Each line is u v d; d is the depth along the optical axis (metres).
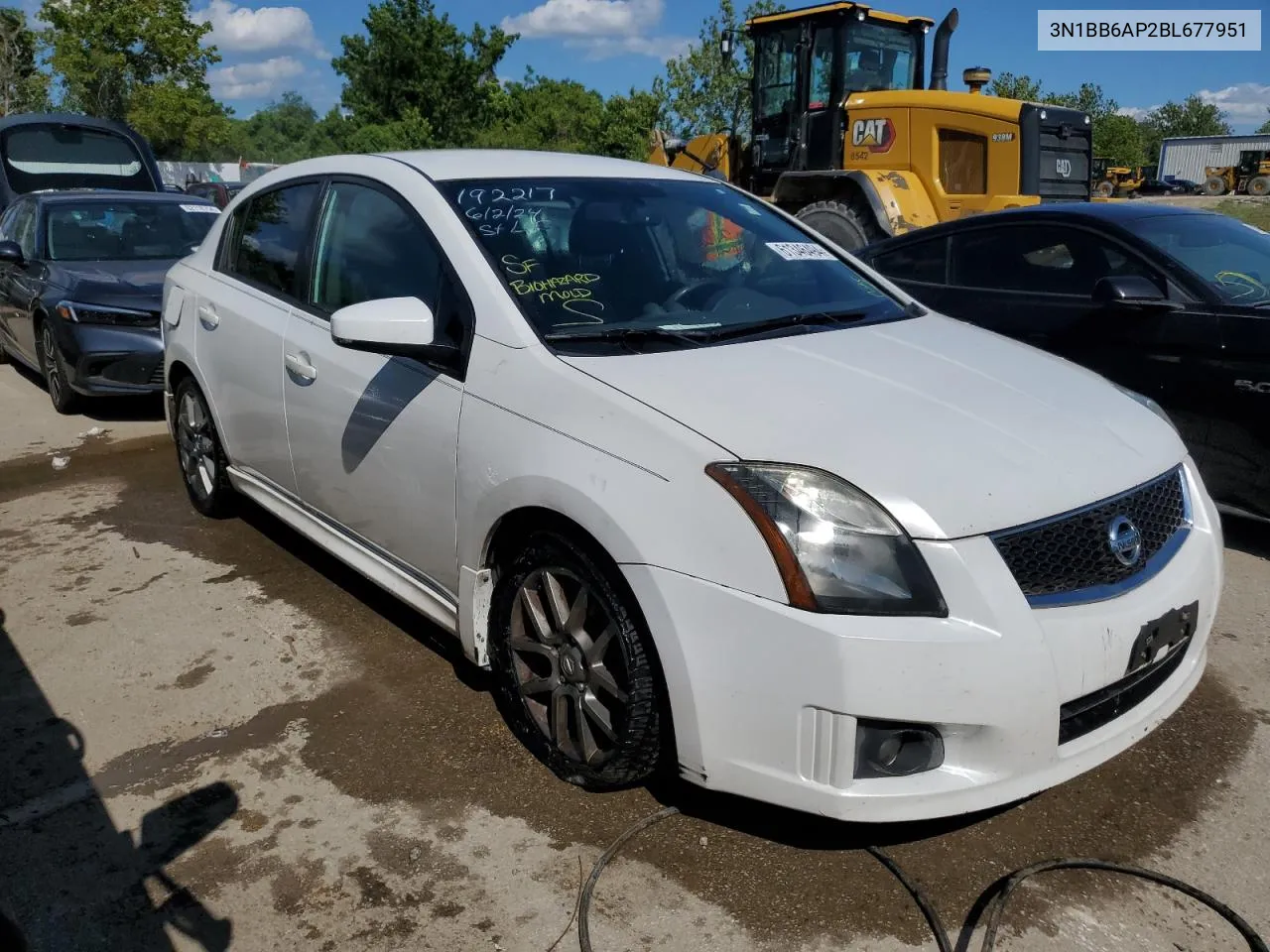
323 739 3.14
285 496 4.05
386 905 2.45
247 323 4.08
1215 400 4.36
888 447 2.39
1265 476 4.27
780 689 2.26
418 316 2.95
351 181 3.72
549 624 2.84
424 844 2.66
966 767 2.29
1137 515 2.56
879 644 2.18
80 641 3.80
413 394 3.13
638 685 2.54
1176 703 2.66
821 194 10.68
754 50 11.36
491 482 2.81
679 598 2.37
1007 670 2.22
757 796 2.36
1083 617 2.33
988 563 2.26
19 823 2.77
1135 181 55.72
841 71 10.41
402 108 43.34
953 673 2.20
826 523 2.26
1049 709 2.28
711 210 3.73
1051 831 2.68
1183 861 2.56
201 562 4.51
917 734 2.28
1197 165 60.25
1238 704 3.28
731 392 2.61
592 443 2.57
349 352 3.44
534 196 3.41
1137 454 2.65
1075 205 5.29
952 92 9.76
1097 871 2.53
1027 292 5.17
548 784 2.89
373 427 3.30
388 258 3.42
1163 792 2.83
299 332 3.74
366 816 2.77
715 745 2.38
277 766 3.01
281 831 2.72
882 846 2.63
